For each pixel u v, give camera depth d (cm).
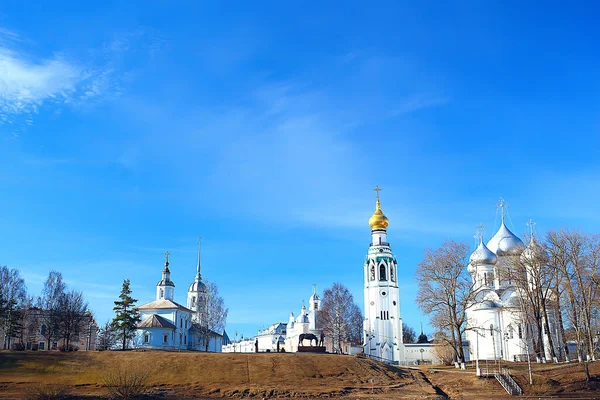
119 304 12281
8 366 9156
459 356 11738
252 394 8338
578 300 10212
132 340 13112
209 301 15588
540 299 11175
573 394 8431
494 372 9406
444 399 8250
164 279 15738
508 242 13900
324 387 8775
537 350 11100
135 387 8050
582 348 10250
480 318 13100
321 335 13088
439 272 11400
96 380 8806
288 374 9325
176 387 8588
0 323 11900
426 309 11431
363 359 10650
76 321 12719
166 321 13688
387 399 8144
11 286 12900
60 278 13500
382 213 18212
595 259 9956
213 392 8394
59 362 9469
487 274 13862
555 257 10225
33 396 7738
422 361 16875
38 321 12862
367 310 17625
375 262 17750
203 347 15638
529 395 8419
